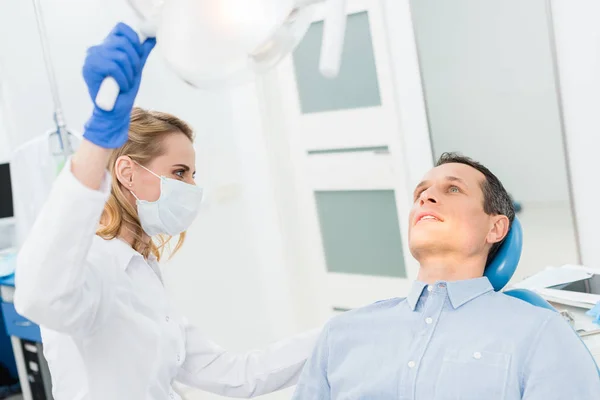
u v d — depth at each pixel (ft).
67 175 3.65
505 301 4.93
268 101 13.62
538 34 10.57
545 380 4.45
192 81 3.31
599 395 4.39
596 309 6.04
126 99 3.39
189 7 3.13
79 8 12.09
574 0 10.16
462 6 11.14
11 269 11.43
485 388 4.59
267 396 11.00
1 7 12.08
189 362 5.65
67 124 12.25
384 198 12.96
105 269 4.82
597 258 10.85
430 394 4.74
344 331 5.29
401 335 5.06
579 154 10.66
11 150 12.50
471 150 11.64
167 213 5.20
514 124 11.10
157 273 5.54
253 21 3.12
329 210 13.75
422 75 11.84
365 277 13.60
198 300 13.15
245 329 14.02
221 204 13.61
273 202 13.78
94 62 3.21
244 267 14.05
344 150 13.21
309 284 14.38
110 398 4.84
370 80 12.54
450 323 4.93
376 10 12.12
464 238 5.08
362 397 4.99
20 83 12.23
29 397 11.32
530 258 11.37
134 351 4.89
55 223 3.68
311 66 13.17
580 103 10.48
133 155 5.11
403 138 12.41
